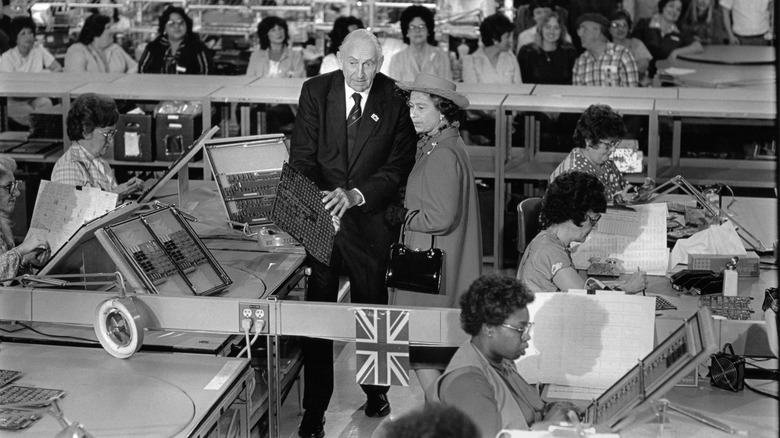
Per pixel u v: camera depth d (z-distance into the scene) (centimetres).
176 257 452
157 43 972
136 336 391
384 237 503
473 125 856
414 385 562
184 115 778
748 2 996
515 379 338
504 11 999
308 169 504
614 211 521
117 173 800
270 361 425
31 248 459
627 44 972
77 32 1052
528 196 781
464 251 452
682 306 461
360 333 391
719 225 537
